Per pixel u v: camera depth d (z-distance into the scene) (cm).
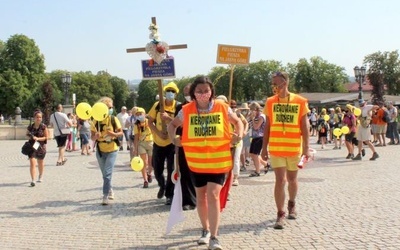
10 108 7238
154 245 595
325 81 9675
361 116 1555
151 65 797
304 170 1310
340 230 642
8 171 1391
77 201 905
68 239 635
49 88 4444
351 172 1254
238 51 985
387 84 8706
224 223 696
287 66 9956
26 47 7406
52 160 1723
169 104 840
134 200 905
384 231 632
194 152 561
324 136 2142
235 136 563
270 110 680
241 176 1214
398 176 1158
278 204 665
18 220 751
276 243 588
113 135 868
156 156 867
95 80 11394
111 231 673
